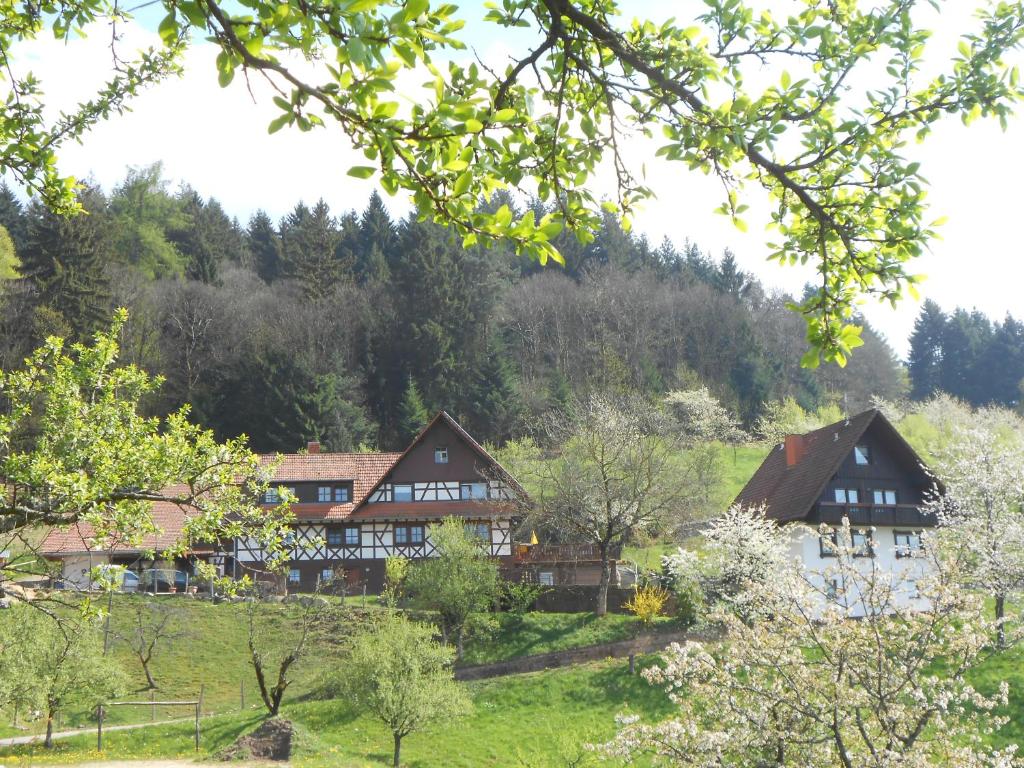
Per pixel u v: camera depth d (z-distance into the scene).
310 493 48.75
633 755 14.76
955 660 14.17
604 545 40.94
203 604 40.69
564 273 105.56
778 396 94.81
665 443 48.41
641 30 5.60
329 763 24.98
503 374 76.38
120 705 32.19
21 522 10.73
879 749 13.12
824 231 5.77
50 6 6.78
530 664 35.66
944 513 38.41
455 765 26.70
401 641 28.42
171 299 78.62
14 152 7.85
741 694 14.15
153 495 11.80
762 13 5.57
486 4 5.44
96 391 13.19
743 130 5.43
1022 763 13.23
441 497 48.09
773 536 37.34
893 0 5.59
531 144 5.42
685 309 97.25
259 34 4.05
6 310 65.75
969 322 112.00
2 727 30.14
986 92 5.66
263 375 68.19
